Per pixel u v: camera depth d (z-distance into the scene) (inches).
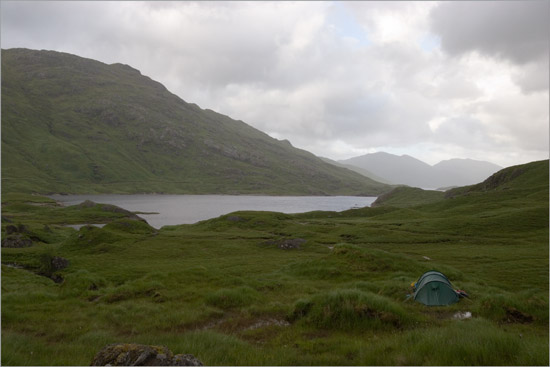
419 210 4547.2
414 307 831.7
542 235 2439.7
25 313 783.7
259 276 1382.9
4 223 2972.4
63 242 2384.4
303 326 696.4
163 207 7869.1
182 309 818.2
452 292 872.3
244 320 742.5
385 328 667.4
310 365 482.3
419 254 2038.6
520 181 4746.6
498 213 3166.8
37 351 541.0
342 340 599.2
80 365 467.8
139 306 841.5
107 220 4407.0
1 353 485.7
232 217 3690.9
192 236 2842.0
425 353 482.0
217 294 899.4
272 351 543.5
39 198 7229.3
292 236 2871.6
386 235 2719.0
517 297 807.1
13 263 1814.7
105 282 1192.8
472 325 603.8
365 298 735.1
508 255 1839.3
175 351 524.7
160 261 1948.8
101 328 692.1
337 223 3722.9
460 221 2972.4
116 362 402.0
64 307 853.2
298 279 1296.8
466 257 1855.3
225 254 2219.5
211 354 520.4
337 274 1315.2
